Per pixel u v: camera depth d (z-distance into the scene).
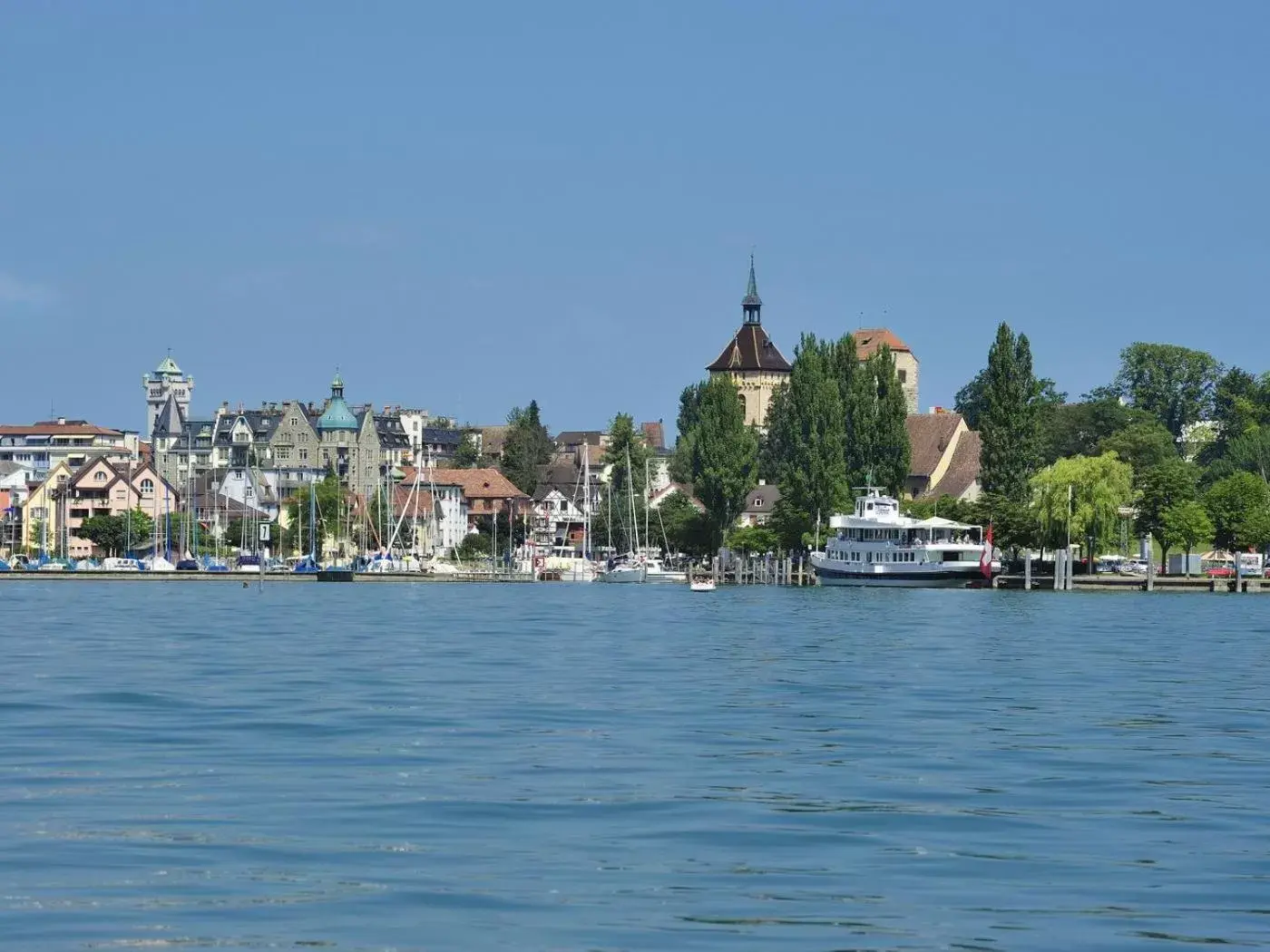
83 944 31.05
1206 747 58.53
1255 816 44.62
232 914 33.28
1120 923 33.09
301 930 32.16
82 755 54.56
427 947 31.06
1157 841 41.09
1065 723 66.06
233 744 57.50
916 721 66.12
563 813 44.38
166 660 98.00
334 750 56.19
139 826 42.06
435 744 57.78
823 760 54.59
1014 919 33.38
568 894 35.22
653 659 100.25
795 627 141.62
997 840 41.25
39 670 89.81
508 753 55.78
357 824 42.56
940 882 36.59
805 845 40.44
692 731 62.19
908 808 45.59
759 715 67.75
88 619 154.50
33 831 41.16
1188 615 163.62
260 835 41.03
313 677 85.56
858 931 32.44
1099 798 47.44
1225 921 33.25
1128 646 114.31
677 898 35.00
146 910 33.50
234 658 100.06
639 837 41.28
